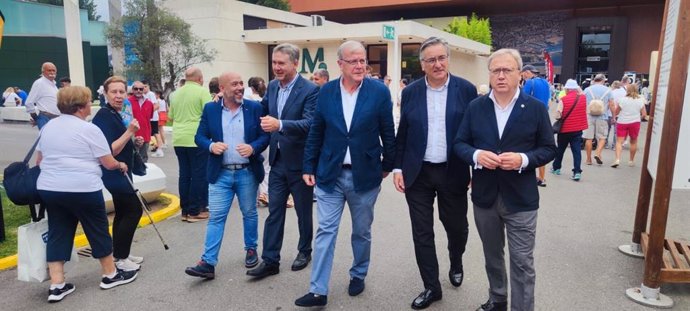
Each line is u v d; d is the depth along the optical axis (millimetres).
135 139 6863
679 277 3920
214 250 4453
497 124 3336
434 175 3814
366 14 56938
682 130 3797
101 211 4238
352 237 4086
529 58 57250
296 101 4398
